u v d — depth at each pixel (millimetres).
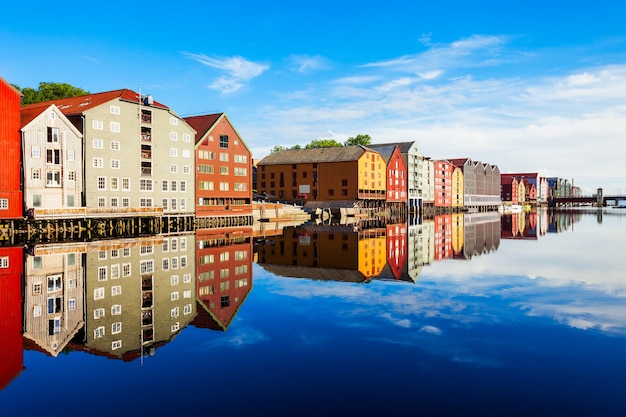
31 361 12484
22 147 48594
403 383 10945
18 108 48000
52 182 50781
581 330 15102
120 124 57906
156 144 62688
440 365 12055
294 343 13914
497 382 10977
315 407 9750
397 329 15266
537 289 22219
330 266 30688
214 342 14078
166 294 21062
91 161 54562
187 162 67312
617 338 14227
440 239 51375
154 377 11344
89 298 20062
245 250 39031
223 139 73875
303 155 107188
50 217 47281
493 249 41344
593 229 67812
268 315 17297
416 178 129750
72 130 52719
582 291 21656
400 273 27672
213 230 62531
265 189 109000
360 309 18188
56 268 27438
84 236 49875
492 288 22547
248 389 10648
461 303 19203
